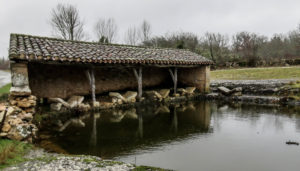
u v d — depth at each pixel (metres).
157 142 5.87
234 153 5.10
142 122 8.02
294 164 4.53
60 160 4.22
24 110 6.94
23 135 5.20
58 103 8.88
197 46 37.25
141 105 11.43
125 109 10.48
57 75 10.58
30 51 7.68
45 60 7.88
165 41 37.84
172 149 5.36
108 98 11.19
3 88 16.31
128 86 13.58
